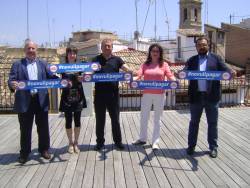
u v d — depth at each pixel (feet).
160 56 12.92
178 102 25.71
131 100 25.66
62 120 18.28
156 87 12.73
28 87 11.59
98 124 13.07
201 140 14.44
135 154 12.78
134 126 17.01
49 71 12.07
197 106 12.35
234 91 27.20
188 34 54.75
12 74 11.63
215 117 12.42
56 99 19.98
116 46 53.88
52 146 13.82
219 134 15.53
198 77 12.05
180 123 17.60
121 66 12.77
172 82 12.68
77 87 12.47
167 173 11.05
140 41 59.41
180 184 10.25
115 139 13.26
